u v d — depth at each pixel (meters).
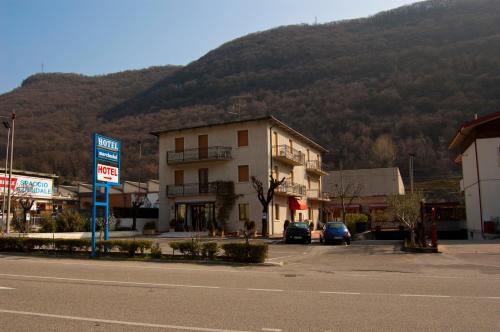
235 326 6.25
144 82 128.88
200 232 37.53
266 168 38.97
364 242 28.81
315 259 18.08
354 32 127.50
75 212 35.16
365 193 68.06
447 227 38.47
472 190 31.70
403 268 14.14
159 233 39.78
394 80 88.88
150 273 13.01
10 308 7.55
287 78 101.50
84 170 86.81
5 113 97.56
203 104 95.50
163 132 43.34
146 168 83.06
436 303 7.79
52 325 6.34
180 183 42.47
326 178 70.75
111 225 36.06
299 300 8.20
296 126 83.25
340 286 10.01
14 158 78.25
